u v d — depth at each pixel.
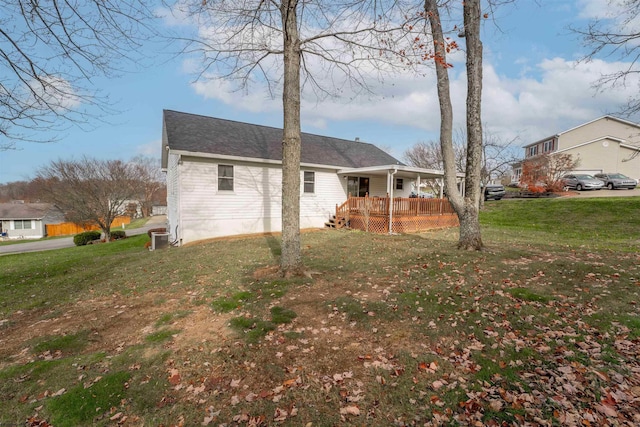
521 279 5.14
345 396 2.57
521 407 2.35
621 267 5.57
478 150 7.41
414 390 2.61
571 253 7.06
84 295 5.59
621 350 3.03
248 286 5.38
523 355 3.04
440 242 9.39
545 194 21.05
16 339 3.93
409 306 4.29
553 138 34.88
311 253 8.20
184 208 11.05
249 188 12.60
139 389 2.76
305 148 15.77
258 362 3.09
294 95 5.68
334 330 3.69
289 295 4.85
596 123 32.41
